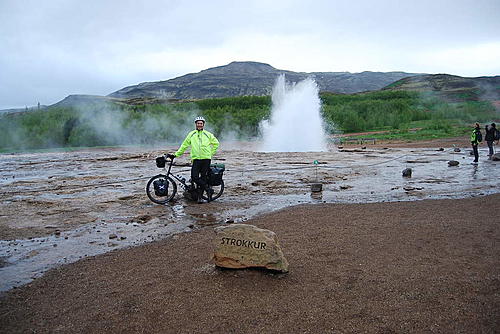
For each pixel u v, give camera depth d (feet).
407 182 40.01
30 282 16.21
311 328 11.84
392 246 18.85
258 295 14.02
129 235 23.00
